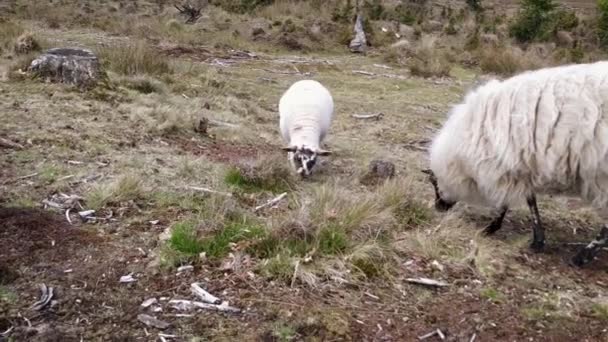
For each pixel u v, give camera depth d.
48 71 9.48
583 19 25.44
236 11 23.64
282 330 4.11
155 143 7.54
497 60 16.89
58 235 4.99
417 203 5.92
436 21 24.25
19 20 17.50
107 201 5.58
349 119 10.46
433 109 11.90
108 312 4.19
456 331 4.29
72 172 6.19
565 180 4.99
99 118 8.12
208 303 4.32
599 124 4.75
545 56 18.70
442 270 5.00
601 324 4.49
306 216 5.13
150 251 4.88
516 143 4.96
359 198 5.94
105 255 4.79
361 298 4.55
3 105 8.08
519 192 5.18
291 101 7.66
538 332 4.34
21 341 3.87
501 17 26.81
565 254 5.55
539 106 4.92
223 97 10.73
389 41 19.17
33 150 6.63
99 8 21.27
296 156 6.87
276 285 4.55
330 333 4.13
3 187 5.69
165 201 5.73
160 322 4.12
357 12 21.73
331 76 14.52
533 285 4.92
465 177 5.48
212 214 5.30
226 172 6.57
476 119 5.21
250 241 4.91
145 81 10.27
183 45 16.16
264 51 17.03
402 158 8.34
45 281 4.44
